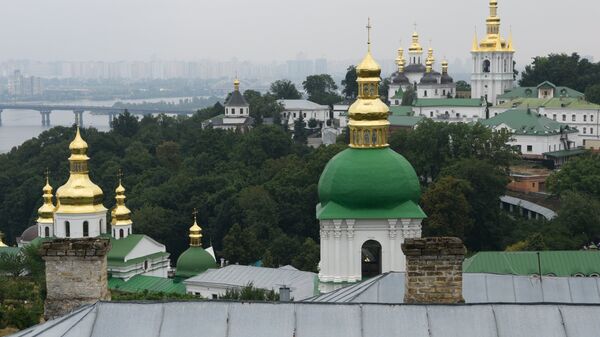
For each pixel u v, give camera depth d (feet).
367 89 532.73
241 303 232.53
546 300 293.02
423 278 257.96
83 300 252.21
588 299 293.02
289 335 225.97
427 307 230.89
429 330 226.58
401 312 229.66
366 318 228.84
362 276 527.81
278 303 232.12
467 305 230.89
